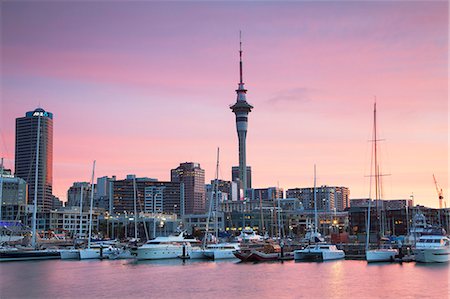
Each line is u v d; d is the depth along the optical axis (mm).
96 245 181500
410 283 102312
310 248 158125
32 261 157750
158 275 119250
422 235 155375
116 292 95062
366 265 136375
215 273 122438
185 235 195125
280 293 92812
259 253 152875
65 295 92062
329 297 88438
